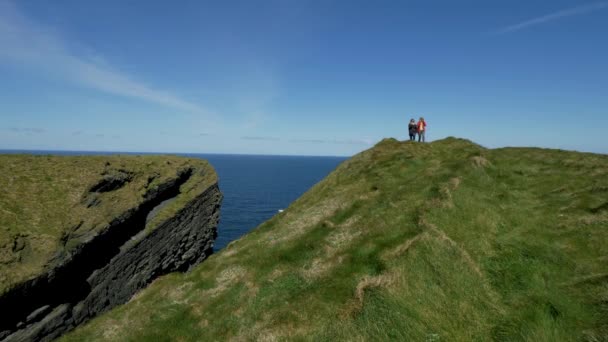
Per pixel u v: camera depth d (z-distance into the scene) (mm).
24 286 29531
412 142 40156
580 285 12883
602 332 10383
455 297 12594
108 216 41406
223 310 17406
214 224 70562
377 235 17422
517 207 20469
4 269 29000
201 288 21266
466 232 16688
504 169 28266
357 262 15398
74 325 35469
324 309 13070
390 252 14992
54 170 42125
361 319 11828
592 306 11656
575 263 14461
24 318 30328
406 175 29625
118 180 46562
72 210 38125
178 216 56031
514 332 11016
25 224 33344
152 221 51031
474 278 13469
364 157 39688
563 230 17562
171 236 54562
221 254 27266
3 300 27828
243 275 20422
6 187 36188
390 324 11523
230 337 14797
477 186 22516
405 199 21312
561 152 33656
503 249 15539
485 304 12414
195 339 15852
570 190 22875
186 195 60344
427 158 34438
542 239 16578
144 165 55625
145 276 48562
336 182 37031
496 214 18844
